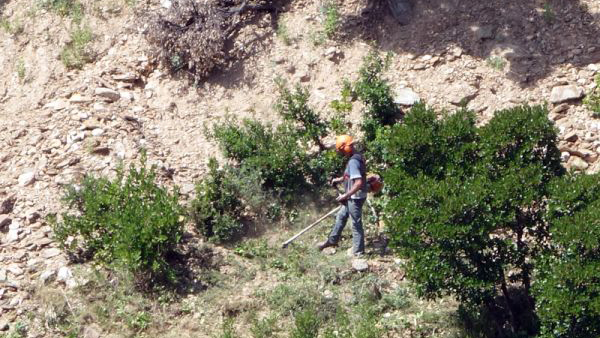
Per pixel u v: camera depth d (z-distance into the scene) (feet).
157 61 165.17
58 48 169.89
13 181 145.59
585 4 163.73
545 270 116.26
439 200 119.14
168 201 134.31
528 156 122.11
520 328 124.67
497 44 160.97
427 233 118.83
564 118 151.53
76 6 175.11
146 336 124.88
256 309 128.88
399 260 135.23
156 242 129.49
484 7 165.48
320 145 151.64
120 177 137.69
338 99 158.10
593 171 146.51
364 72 154.40
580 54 158.10
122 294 129.18
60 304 127.34
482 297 120.26
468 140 126.52
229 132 147.95
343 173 146.61
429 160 126.11
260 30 168.25
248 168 144.56
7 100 163.43
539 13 163.73
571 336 113.29
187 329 126.11
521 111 123.95
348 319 124.77
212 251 137.39
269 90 160.97
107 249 132.05
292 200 144.87
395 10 166.81
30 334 124.67
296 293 129.90
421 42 163.73
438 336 124.16
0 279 130.72
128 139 151.94
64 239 133.59
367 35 166.50
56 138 151.53
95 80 162.20
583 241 112.37
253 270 134.82
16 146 151.53
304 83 161.58
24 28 173.99
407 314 127.85
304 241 140.56
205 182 142.61
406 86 158.10
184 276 132.98
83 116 154.71
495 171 122.83
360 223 135.33
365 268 133.28
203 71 163.12
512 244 120.88
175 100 160.66
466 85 156.46
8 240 136.56
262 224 142.61
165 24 163.63
